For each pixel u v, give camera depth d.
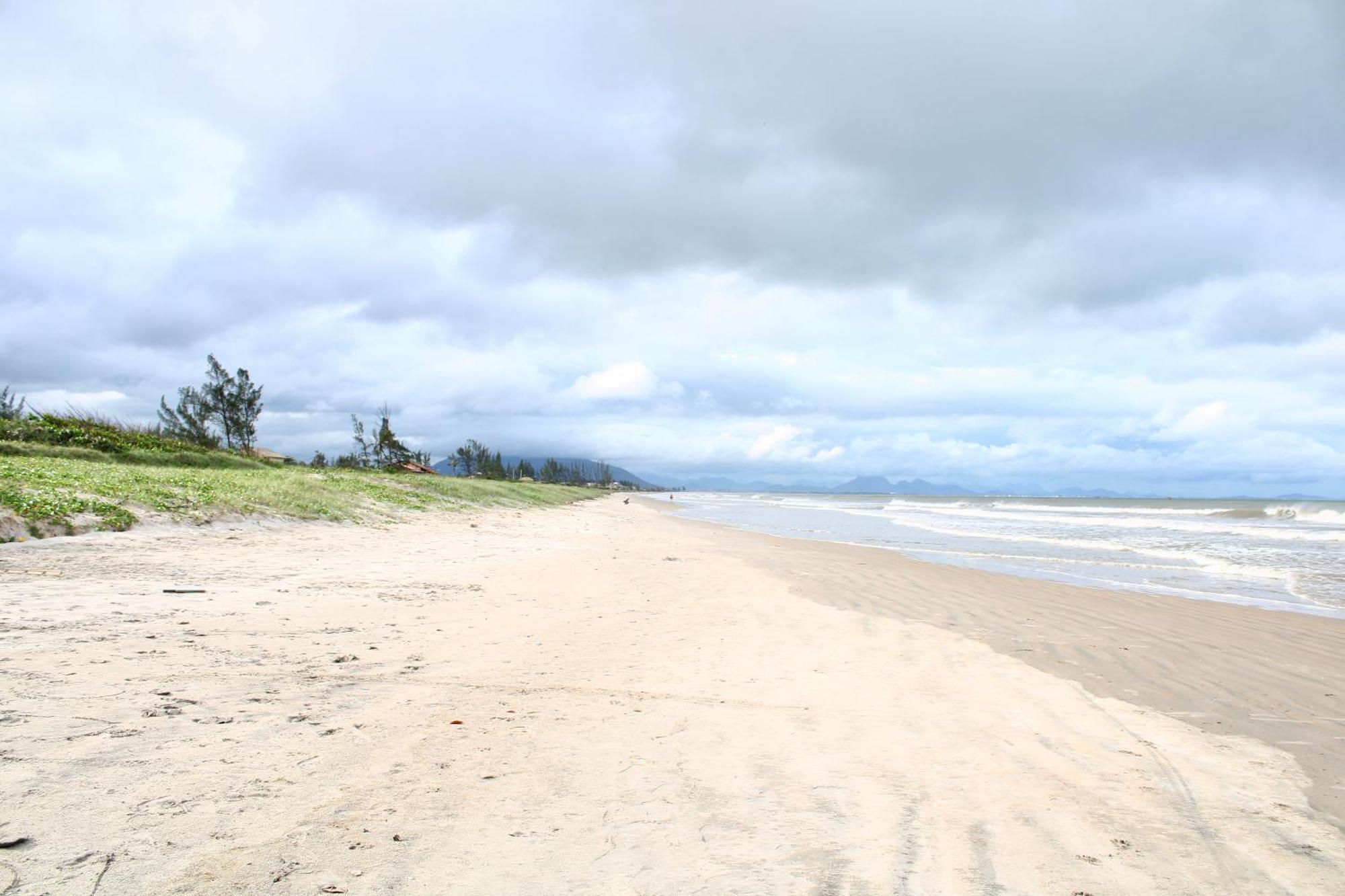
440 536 18.02
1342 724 5.28
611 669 6.01
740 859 2.97
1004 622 9.12
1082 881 2.93
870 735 4.62
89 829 2.84
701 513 56.81
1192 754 4.55
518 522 26.50
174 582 8.73
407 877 2.69
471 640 6.79
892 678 6.12
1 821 2.83
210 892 2.49
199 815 3.03
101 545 10.86
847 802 3.59
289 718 4.28
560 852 2.95
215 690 4.70
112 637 5.84
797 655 6.88
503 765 3.83
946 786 3.85
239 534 13.72
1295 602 12.03
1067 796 3.80
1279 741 4.87
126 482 14.95
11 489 11.88
